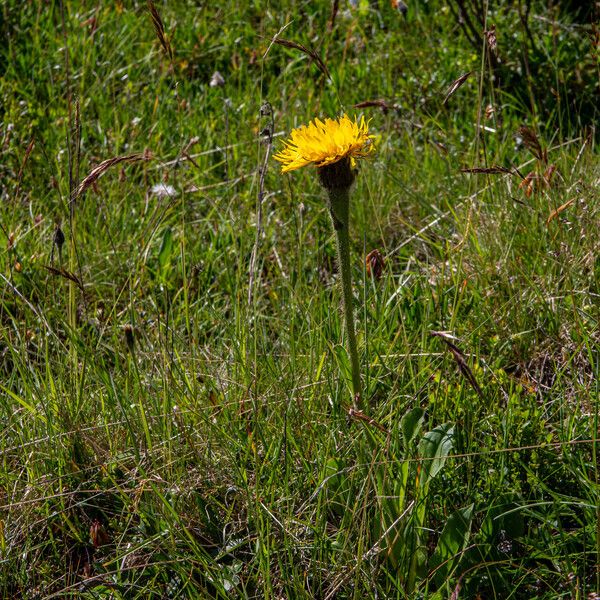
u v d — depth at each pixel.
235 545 2.87
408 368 3.49
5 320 4.36
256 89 6.29
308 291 4.21
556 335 3.72
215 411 3.41
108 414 3.47
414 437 2.89
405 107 5.86
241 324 3.79
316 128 2.56
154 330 4.09
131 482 3.21
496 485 2.90
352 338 2.71
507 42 6.04
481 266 4.09
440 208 4.79
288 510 2.91
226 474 3.19
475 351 3.67
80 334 3.83
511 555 2.78
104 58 6.54
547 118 5.55
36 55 6.52
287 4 7.22
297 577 2.68
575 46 5.94
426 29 6.65
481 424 3.15
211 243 4.76
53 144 5.52
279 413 3.30
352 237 4.71
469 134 5.47
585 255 3.99
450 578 2.59
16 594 2.96
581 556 2.71
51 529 3.13
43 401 3.51
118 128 5.59
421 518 2.70
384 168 4.90
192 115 5.98
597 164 4.62
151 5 3.51
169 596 2.84
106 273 4.59
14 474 3.21
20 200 5.09
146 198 4.62
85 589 2.87
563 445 2.90
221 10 7.25
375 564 2.74
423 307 3.92
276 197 5.09
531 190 3.88
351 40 6.50
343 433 3.17
